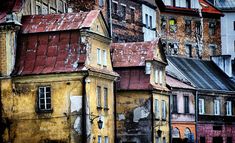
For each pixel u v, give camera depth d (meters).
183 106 96.38
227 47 142.50
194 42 128.75
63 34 70.38
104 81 73.50
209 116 101.88
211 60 115.12
